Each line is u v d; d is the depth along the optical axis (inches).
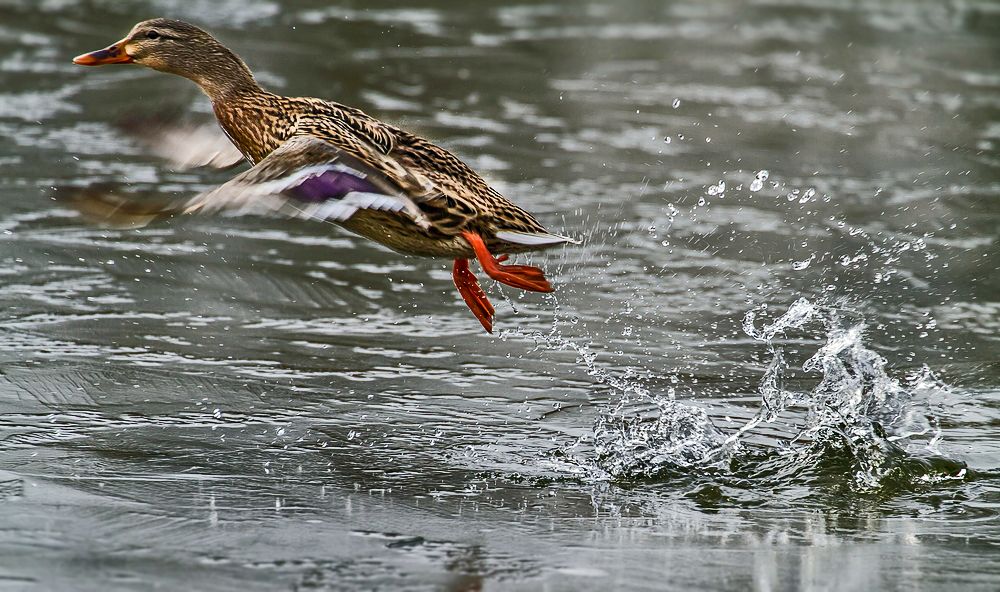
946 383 406.3
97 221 271.6
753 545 289.3
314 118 345.7
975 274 505.4
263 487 312.3
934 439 358.6
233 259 497.0
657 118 705.0
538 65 804.6
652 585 261.7
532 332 442.0
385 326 441.7
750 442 360.2
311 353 413.1
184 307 445.4
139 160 602.5
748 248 526.3
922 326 455.2
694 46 872.9
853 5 1019.9
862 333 447.5
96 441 336.5
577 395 390.9
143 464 322.7
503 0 983.6
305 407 370.6
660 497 322.7
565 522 300.8
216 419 357.4
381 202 295.9
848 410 369.4
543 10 961.5
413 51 818.8
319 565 265.1
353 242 527.2
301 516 294.4
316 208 288.7
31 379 375.9
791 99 753.6
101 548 267.6
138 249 499.2
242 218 547.2
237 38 814.5
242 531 282.2
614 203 571.5
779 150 658.8
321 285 476.1
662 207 569.9
